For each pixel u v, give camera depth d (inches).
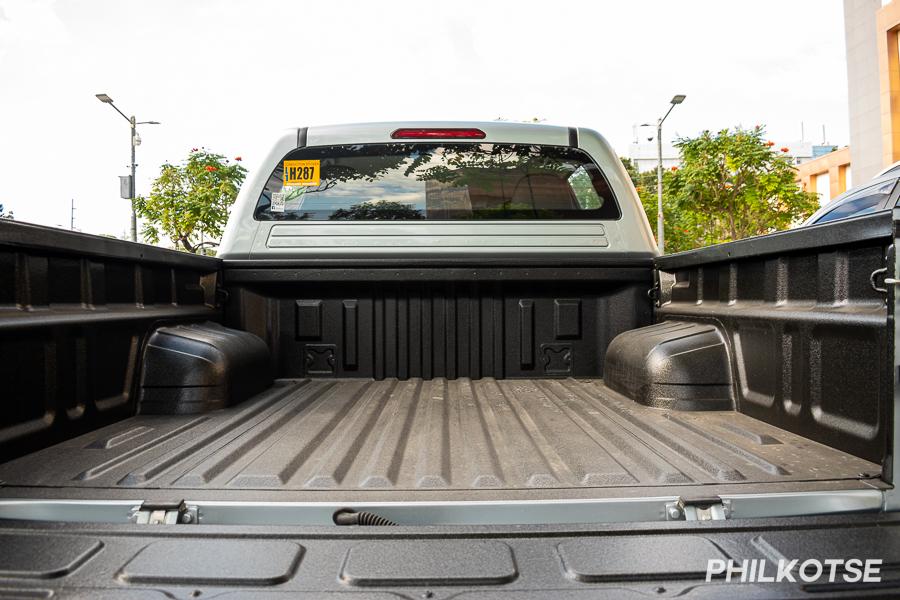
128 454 69.0
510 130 119.5
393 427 84.3
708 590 43.9
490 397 102.9
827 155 1385.3
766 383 80.4
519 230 118.0
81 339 75.9
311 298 118.2
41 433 68.9
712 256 91.3
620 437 77.6
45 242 67.4
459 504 55.6
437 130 119.1
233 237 117.3
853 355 62.7
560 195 119.5
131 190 813.9
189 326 100.8
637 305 117.5
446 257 117.0
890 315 55.5
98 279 80.4
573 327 119.4
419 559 47.0
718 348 91.3
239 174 663.1
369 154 119.5
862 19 1005.2
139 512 54.8
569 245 118.0
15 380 64.9
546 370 119.8
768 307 79.8
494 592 43.5
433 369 119.1
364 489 60.6
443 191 119.1
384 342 118.7
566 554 47.8
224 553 47.7
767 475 61.2
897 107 954.1
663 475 62.9
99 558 47.1
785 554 47.9
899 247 54.6
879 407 58.6
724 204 657.0
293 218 118.1
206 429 80.7
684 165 674.2
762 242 77.2
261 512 55.4
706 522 52.3
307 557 47.4
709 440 74.1
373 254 117.0
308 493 59.1
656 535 50.9
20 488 58.7
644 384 93.7
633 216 119.2
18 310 65.1
